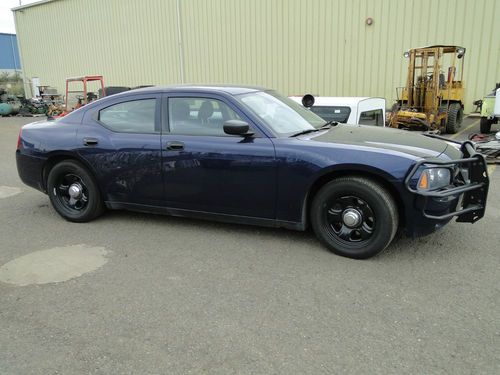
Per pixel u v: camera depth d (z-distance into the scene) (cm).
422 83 1378
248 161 415
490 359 259
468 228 469
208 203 447
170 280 368
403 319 302
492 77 1506
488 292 336
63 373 256
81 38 2719
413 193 362
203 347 276
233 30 2031
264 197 418
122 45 2512
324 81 1833
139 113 479
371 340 279
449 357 262
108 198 501
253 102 448
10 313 322
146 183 472
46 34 2936
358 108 749
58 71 2947
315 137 421
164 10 2258
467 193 396
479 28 1497
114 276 378
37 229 503
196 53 2189
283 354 268
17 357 272
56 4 2802
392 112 1363
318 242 436
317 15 1788
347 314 310
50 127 526
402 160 366
